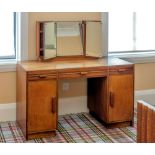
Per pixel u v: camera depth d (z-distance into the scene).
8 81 4.45
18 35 4.44
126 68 4.23
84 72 4.05
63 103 4.75
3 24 4.44
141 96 5.18
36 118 3.95
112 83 4.20
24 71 3.90
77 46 4.56
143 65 5.12
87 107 4.85
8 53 4.52
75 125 4.42
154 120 2.68
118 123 4.33
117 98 4.25
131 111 4.34
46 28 4.27
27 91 3.86
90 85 4.69
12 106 4.51
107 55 4.83
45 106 3.96
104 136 4.09
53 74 3.93
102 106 4.36
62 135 4.11
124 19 4.97
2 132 4.16
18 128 4.30
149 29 5.14
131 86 4.29
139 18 5.06
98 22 4.62
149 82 5.20
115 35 4.97
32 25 4.43
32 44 4.46
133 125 4.38
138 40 5.11
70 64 4.18
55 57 4.44
